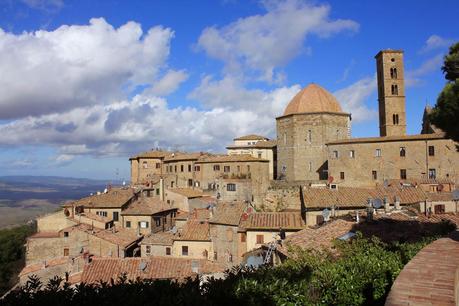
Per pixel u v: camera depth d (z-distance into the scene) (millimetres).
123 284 11312
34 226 82250
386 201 41406
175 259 39031
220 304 10055
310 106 91312
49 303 9984
